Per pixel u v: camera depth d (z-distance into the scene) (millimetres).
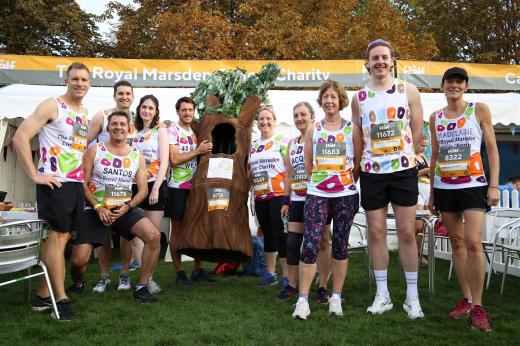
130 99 4855
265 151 5035
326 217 3977
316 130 4082
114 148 4402
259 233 6113
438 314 4004
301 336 3432
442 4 20328
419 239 6363
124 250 4957
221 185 4816
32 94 7773
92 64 9398
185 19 15547
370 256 4773
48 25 17594
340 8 17078
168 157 5004
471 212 3762
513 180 7594
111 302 4344
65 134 3871
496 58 18984
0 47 17578
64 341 3312
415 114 3932
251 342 3303
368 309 4043
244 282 5453
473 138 3812
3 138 7758
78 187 3930
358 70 9734
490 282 5406
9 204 5766
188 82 9461
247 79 5293
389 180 3873
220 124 5156
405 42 16484
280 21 16125
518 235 5160
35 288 4945
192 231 4777
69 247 7180
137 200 4434
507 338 3395
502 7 19406
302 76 9680
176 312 4051
